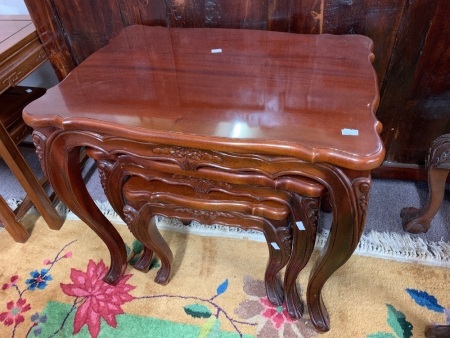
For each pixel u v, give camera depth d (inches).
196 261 42.5
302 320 36.3
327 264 29.0
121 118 24.7
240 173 24.9
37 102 27.1
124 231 46.6
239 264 41.9
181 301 38.7
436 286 38.2
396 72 37.9
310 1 33.9
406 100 40.0
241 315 37.1
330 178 22.5
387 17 34.0
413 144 44.4
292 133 22.2
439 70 36.9
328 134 21.9
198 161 24.7
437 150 35.7
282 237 29.5
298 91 26.2
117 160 28.0
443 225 43.7
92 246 45.2
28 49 39.7
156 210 31.4
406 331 34.8
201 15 37.1
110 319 37.6
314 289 32.2
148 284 40.6
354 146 20.9
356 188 22.4
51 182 31.2
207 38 34.5
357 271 40.0
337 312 36.7
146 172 29.1
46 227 48.1
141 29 36.8
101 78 29.7
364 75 27.5
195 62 31.0
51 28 40.4
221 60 31.0
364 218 24.3
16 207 49.9
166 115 24.7
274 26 36.4
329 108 24.2
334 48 31.3
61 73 44.8
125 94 27.4
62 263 43.4
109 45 34.5
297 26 36.0
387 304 37.0
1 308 39.4
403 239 42.3
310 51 31.1
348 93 25.6
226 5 35.8
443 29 34.0
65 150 28.3
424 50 35.8
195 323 36.8
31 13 39.2
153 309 38.2
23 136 42.5
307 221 26.9
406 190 48.3
